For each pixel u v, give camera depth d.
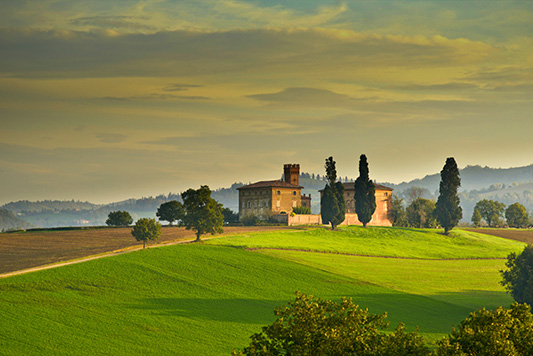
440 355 48.47
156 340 92.88
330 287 140.00
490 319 53.38
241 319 108.44
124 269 135.12
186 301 117.75
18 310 100.38
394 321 115.31
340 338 52.72
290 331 55.62
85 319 100.06
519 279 132.25
